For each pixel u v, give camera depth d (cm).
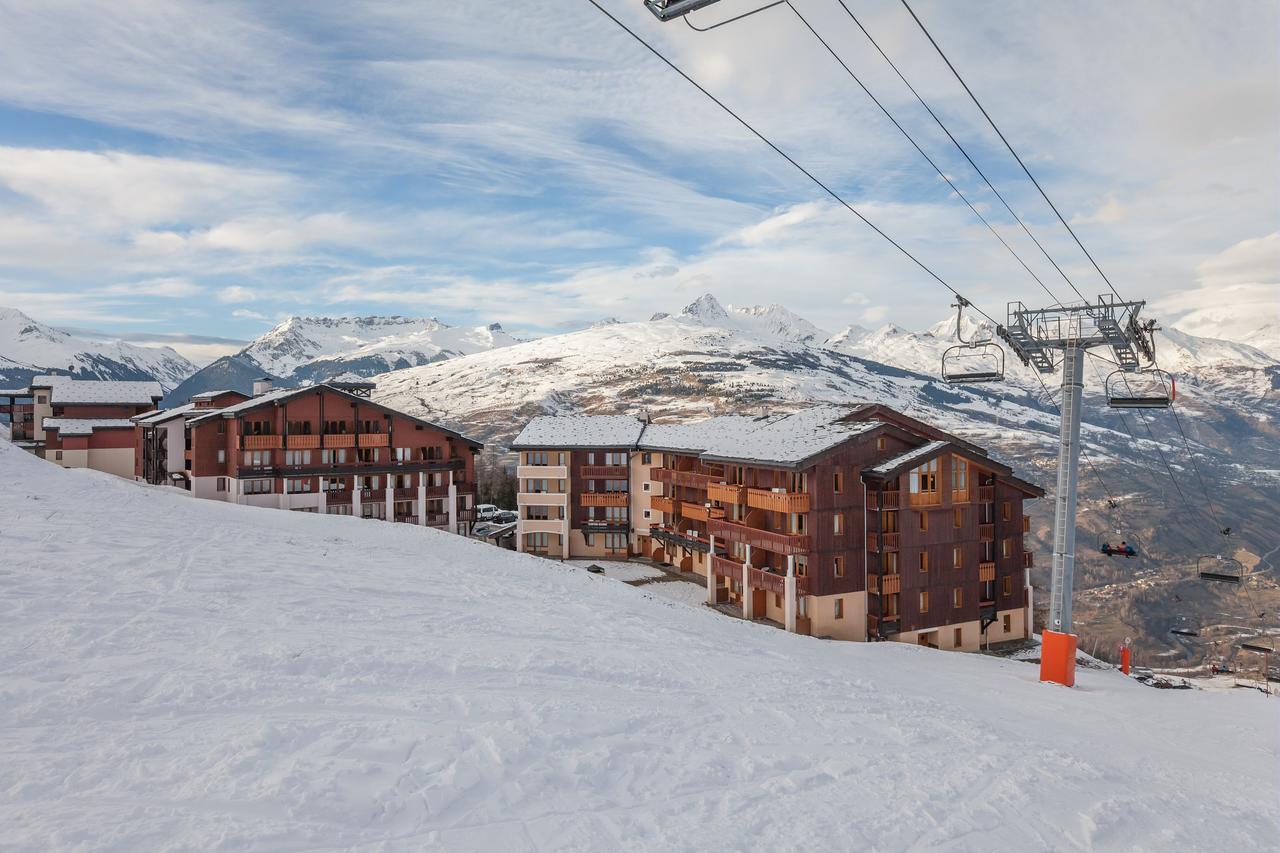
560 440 6294
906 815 997
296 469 5600
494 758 995
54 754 885
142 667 1205
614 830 862
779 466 4009
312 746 968
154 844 712
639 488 6241
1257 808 1262
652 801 955
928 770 1188
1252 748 1800
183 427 6122
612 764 1046
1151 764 1477
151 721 1014
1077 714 2006
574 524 6325
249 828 755
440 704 1193
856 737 1338
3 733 926
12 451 3559
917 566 4034
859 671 2194
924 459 3972
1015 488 4588
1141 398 2805
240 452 5397
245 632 1473
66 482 3203
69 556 1878
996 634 4484
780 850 861
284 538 2831
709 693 1527
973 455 4178
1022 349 2859
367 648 1461
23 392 8600
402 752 978
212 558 2141
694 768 1077
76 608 1473
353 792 856
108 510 2709
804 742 1270
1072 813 1077
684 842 852
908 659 2916
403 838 787
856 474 4044
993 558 4453
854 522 4025
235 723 1027
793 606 3897
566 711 1232
